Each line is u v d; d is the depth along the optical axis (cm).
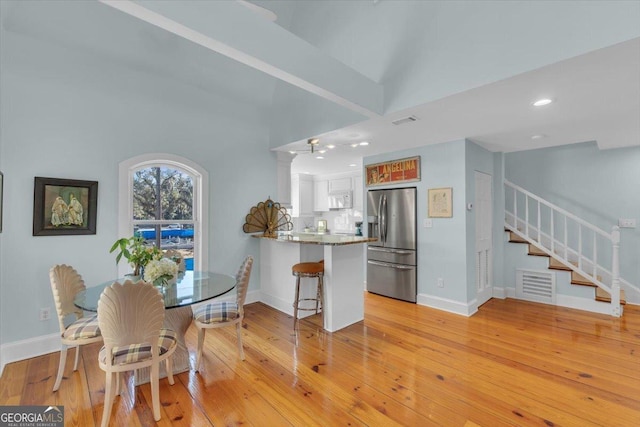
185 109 368
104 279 305
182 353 249
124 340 181
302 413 194
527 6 203
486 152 438
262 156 447
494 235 462
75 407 199
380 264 468
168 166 362
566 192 468
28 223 266
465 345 292
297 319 367
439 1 249
